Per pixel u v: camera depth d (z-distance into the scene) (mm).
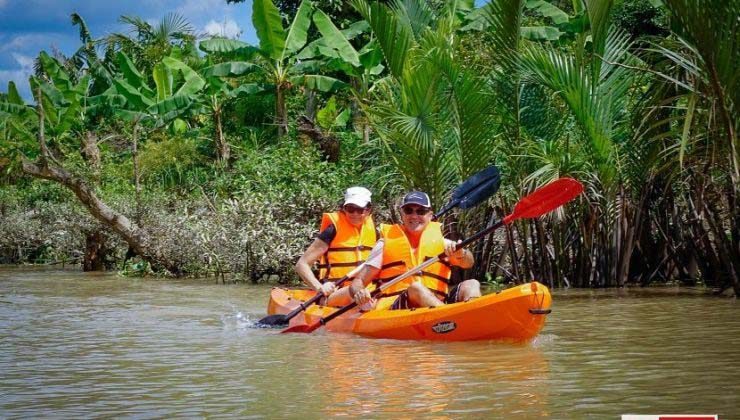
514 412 4309
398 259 7551
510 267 12273
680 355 5875
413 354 6180
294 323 7676
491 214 11719
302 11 19328
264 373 5504
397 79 12102
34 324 8289
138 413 4477
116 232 15688
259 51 19078
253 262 13430
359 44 21750
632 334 6945
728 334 6828
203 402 4688
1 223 20375
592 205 11219
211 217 14844
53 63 22875
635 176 11141
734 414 4195
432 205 11508
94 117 25156
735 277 9680
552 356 5949
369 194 8422
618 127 11406
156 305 10031
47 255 20312
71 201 19312
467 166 11250
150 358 6184
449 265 7660
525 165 11508
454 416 4250
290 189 13930
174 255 14898
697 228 10734
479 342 6660
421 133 10922
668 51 8953
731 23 8305
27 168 15172
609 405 4418
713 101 8789
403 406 4477
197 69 24344
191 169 22625
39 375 5574
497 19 11227
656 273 11570
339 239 8320
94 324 8250
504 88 11328
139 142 23875
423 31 13953
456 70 10883
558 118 11875
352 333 7277
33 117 21625
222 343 6883
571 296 10117
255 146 20703
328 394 4812
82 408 4617
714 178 10250
